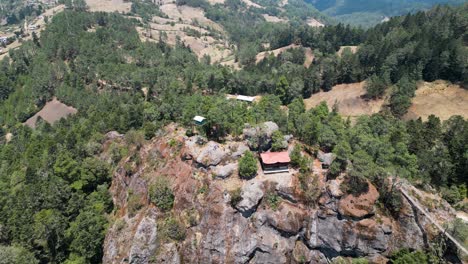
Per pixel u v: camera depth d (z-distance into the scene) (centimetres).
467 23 18612
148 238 8475
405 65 17962
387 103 16925
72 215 10100
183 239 8388
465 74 16200
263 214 8212
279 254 8025
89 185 11106
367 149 9206
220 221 8175
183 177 9181
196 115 10694
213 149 9212
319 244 8106
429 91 16500
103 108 17212
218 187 8488
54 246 9356
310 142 9550
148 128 11462
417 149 10469
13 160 14525
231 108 10862
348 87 19338
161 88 18412
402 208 7881
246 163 8475
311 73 19562
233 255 8000
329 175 8394
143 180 9919
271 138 9469
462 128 11319
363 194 7988
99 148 12600
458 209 9038
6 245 9281
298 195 8294
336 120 11625
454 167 10150
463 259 7244
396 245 7694
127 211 9519
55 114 19912
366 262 7575
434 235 7569
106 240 9306
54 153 12781
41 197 10375
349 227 7825
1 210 10250
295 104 12938
